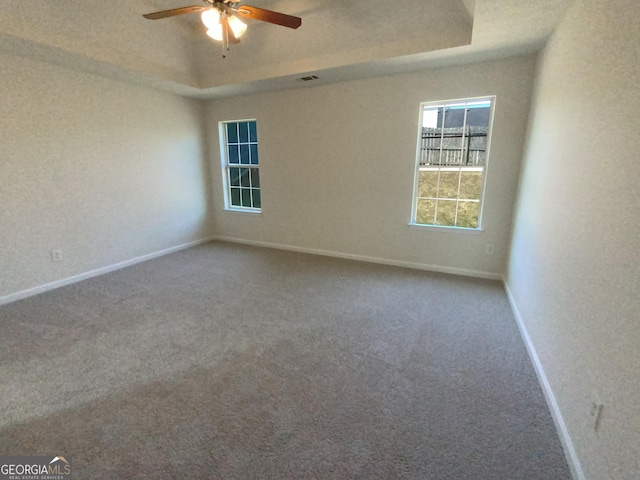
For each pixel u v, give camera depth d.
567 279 1.80
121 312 3.03
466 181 3.91
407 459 1.53
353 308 3.10
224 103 5.13
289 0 3.12
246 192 5.50
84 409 1.85
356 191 4.41
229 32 2.70
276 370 2.20
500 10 2.25
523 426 1.72
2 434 1.67
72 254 3.77
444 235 3.99
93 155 3.87
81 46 3.13
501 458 1.53
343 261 4.55
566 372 1.69
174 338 2.59
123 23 3.31
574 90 1.95
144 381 2.08
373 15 3.07
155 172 4.66
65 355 2.36
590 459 1.33
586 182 1.65
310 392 1.98
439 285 3.65
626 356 1.14
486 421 1.75
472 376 2.12
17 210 3.27
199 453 1.57
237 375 2.14
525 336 2.53
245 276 3.97
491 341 2.54
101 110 3.90
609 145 1.42
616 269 1.27
